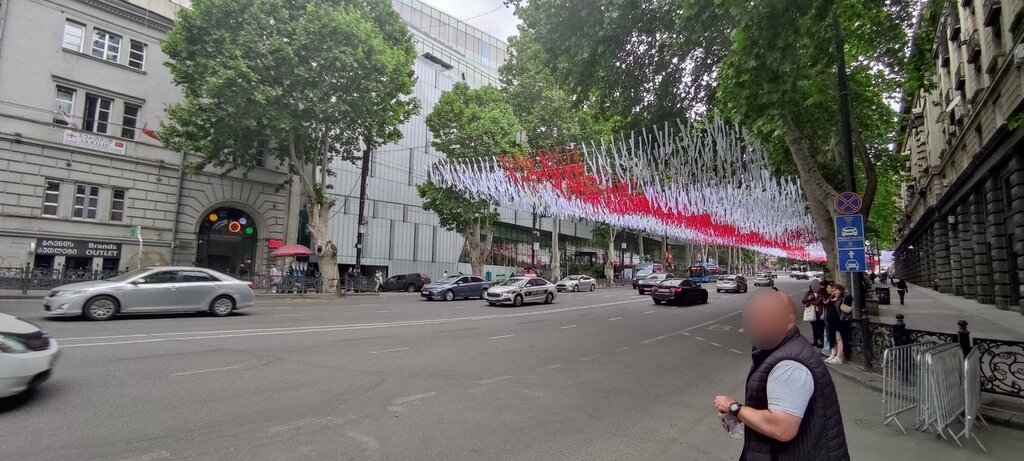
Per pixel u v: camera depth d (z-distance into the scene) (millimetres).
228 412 5410
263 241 27734
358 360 8445
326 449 4469
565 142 30375
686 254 87188
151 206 23609
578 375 7914
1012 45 14547
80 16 21891
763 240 31547
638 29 12625
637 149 14438
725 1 8117
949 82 24141
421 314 17234
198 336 10242
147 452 4262
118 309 12141
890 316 18094
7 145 19734
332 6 22906
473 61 48125
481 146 28484
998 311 18688
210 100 23094
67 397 5730
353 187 33562
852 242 9586
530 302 24000
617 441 4949
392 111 25500
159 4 24453
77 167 21516
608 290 43844
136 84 23453
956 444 5273
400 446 4609
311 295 24438
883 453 4977
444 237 40344
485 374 7734
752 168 13742
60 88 21344
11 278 17812
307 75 20672
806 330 15469
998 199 18750
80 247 21359
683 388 7320
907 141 41688
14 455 4102
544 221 53656
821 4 7918
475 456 4430
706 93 14469
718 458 4559
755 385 2340
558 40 13156
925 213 32750
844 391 7688
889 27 12297
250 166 24922
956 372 6020
